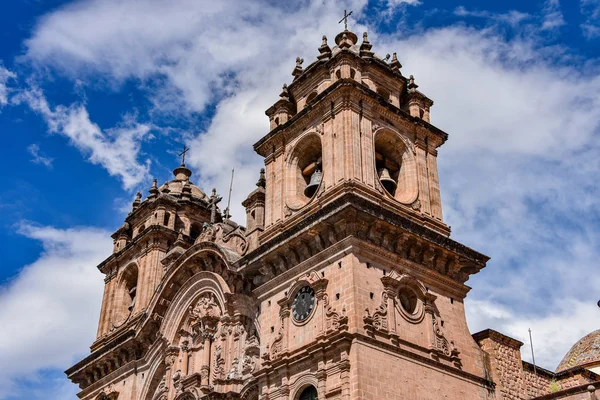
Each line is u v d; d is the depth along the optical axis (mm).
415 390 38062
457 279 44031
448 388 39906
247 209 53094
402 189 45594
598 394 39062
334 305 38938
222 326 49000
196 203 65375
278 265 43375
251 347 46781
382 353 37500
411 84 50344
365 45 49719
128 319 59375
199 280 52344
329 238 40688
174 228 63219
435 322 41219
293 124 47500
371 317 38156
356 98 44906
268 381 40406
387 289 39656
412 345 39188
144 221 65500
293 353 39688
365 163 43250
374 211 40125
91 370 59125
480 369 42594
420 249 42281
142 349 55750
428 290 42125
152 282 59750
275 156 48156
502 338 46250
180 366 51312
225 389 46562
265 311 43125
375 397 36031
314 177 45406
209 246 51375
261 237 46000
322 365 37531
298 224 41750
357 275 38781
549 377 50656
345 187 41594
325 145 44375
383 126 45906
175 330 52844
